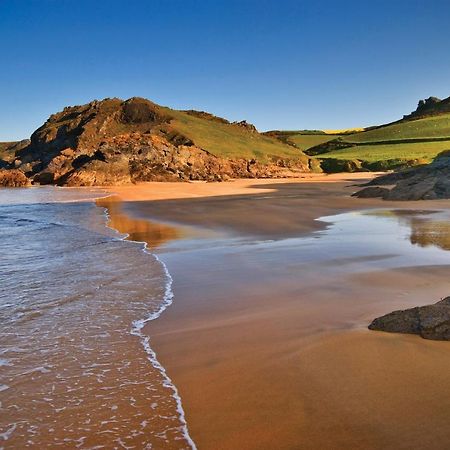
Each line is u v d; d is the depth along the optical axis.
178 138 98.19
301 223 21.97
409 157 111.56
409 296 9.15
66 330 7.87
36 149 103.38
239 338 7.22
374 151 136.00
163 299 9.67
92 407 5.27
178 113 121.56
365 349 6.30
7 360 6.63
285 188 56.69
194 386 5.68
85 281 11.28
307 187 58.47
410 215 23.86
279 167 102.81
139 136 84.38
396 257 12.94
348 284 10.25
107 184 68.19
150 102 112.81
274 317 8.20
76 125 100.19
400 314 7.18
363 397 5.07
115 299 9.70
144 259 14.08
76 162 79.81
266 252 14.54
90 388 5.73
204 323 8.09
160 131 100.25
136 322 8.28
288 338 7.05
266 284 10.56
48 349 7.04
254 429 4.65
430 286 9.84
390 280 10.42
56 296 9.95
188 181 76.75
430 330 6.64
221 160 93.56
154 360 6.56
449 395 5.02
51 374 6.16
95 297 9.86
